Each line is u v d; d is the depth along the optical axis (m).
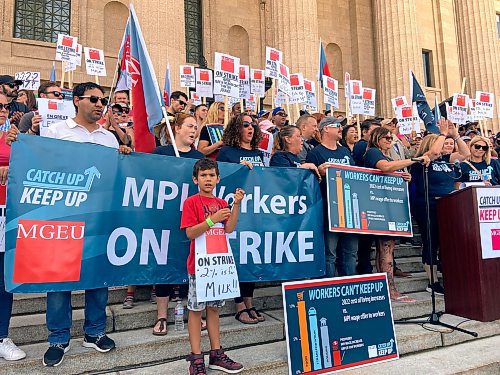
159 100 4.31
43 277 3.35
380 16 15.18
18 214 3.33
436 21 20.14
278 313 4.79
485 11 15.91
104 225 3.67
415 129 9.80
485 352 4.38
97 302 3.62
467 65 15.84
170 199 4.00
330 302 3.96
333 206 4.67
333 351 3.83
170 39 10.62
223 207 3.65
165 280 3.89
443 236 5.16
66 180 3.54
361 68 18.58
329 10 18.73
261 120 7.13
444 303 5.34
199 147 5.77
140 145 4.44
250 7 17.48
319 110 12.29
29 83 8.41
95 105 3.75
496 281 4.74
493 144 10.45
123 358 3.62
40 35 14.05
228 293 3.47
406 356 4.29
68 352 3.50
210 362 3.56
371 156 5.11
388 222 5.01
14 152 3.37
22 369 3.30
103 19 14.88
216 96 8.16
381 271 5.33
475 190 4.75
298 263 4.54
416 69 14.69
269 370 3.66
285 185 4.58
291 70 12.34
